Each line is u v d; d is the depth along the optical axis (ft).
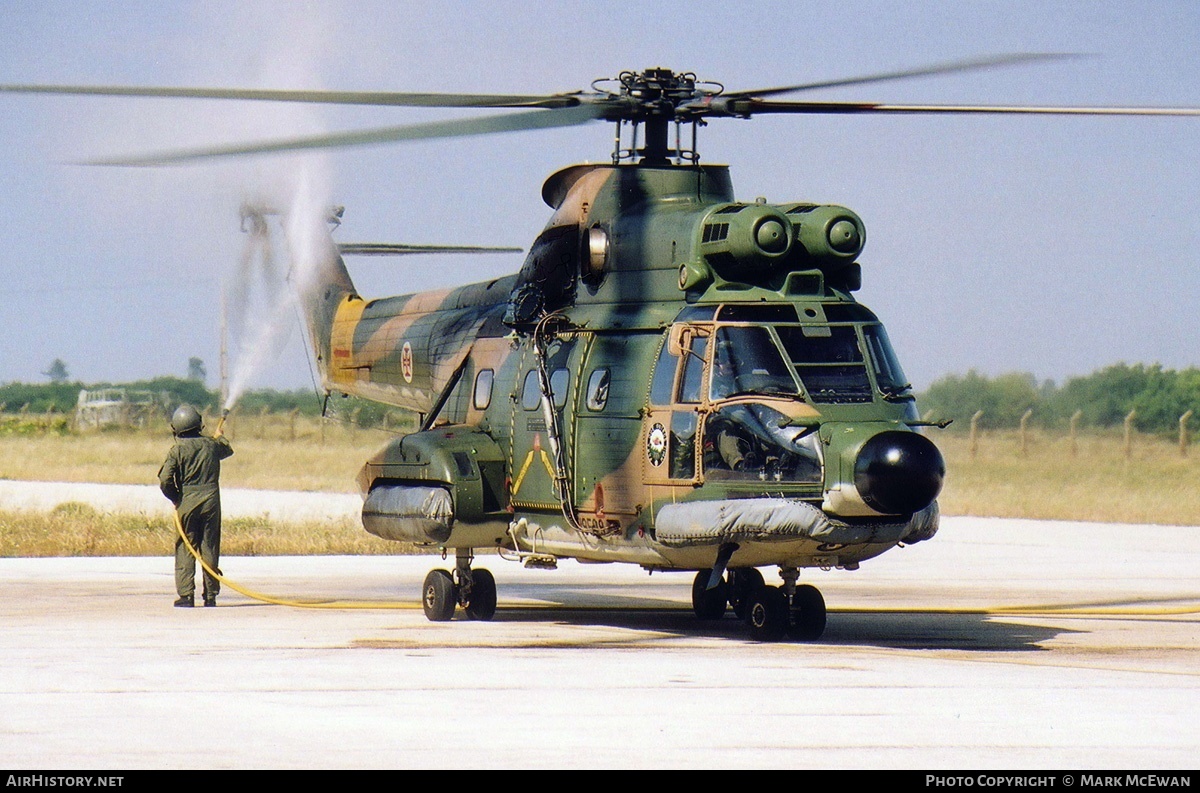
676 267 163.22
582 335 172.04
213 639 164.25
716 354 155.53
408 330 217.97
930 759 100.83
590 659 148.15
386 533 191.72
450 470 180.96
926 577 259.19
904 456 143.54
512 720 114.21
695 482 153.69
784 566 160.25
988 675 138.41
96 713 117.39
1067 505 439.63
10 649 155.02
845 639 169.58
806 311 157.38
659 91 169.78
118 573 244.22
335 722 113.50
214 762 99.60
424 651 154.71
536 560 183.42
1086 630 181.57
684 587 241.55
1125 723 114.11
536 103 161.07
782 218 157.38
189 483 200.03
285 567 264.72
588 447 167.84
